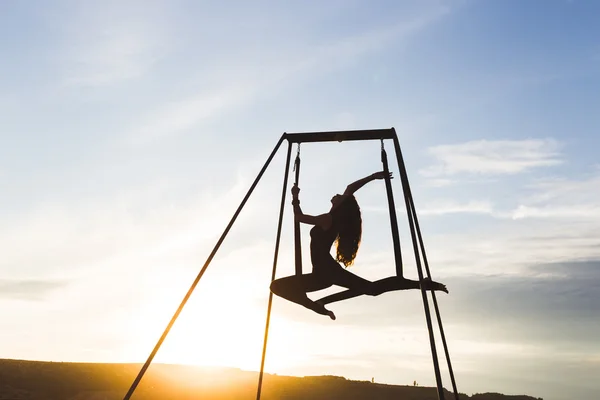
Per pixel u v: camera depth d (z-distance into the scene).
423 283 5.71
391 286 5.86
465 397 34.31
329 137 7.34
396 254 6.12
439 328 7.26
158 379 32.12
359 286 5.78
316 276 5.73
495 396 33.75
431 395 33.66
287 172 8.07
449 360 7.18
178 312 6.12
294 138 7.46
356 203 6.13
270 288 5.99
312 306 5.96
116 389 28.28
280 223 8.09
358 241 6.04
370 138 7.20
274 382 34.72
